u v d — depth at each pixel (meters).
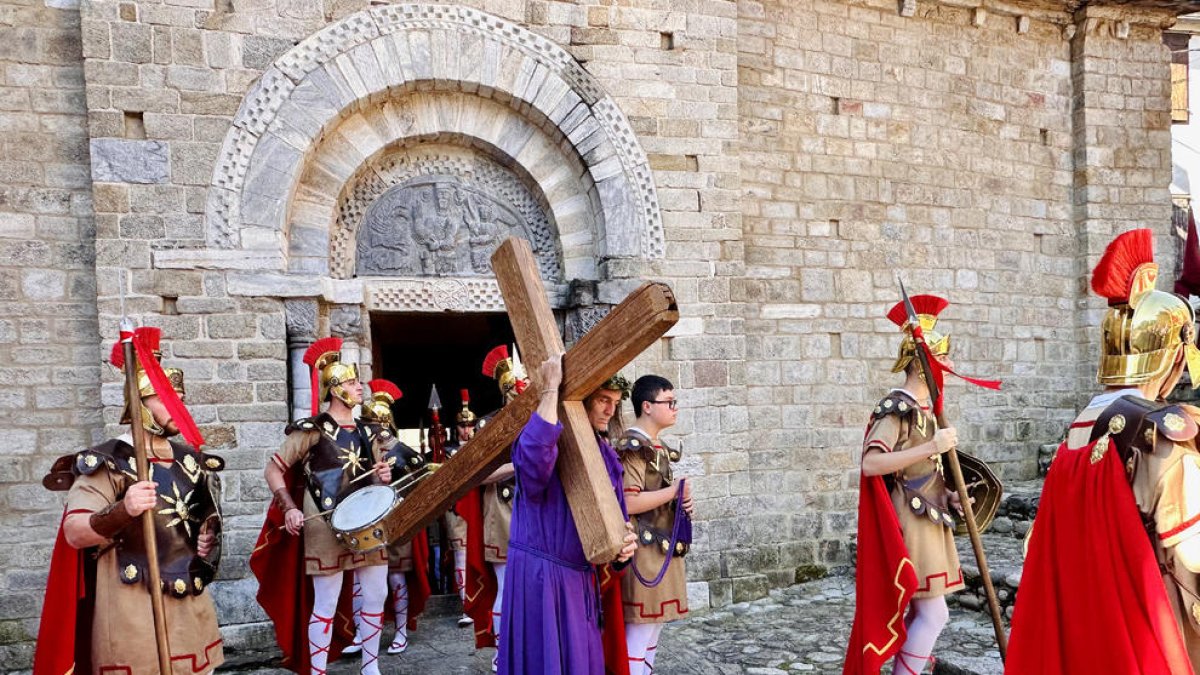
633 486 4.21
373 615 5.22
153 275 6.25
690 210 7.62
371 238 7.34
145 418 3.75
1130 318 2.90
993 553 7.06
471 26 7.07
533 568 3.03
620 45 7.46
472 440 3.07
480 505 5.74
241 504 6.31
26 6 6.35
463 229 7.55
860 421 8.58
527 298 2.88
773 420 8.23
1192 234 11.61
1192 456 2.58
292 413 6.66
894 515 4.21
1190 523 2.54
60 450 6.29
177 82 6.35
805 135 8.48
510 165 7.60
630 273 7.41
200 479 3.95
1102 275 2.98
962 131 9.23
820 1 8.58
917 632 4.32
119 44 6.23
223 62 6.45
